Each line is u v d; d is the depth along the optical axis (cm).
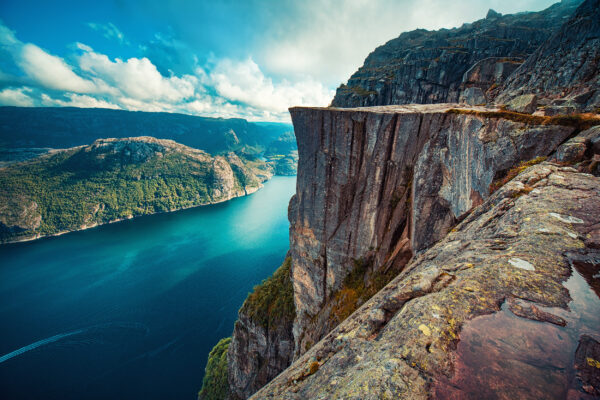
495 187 1573
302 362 679
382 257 2891
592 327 362
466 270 569
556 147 1412
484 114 1805
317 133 3070
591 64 2916
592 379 292
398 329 445
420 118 2383
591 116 1351
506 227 745
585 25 3197
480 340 374
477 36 9769
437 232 2186
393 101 10031
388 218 2820
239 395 5366
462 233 962
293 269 3944
